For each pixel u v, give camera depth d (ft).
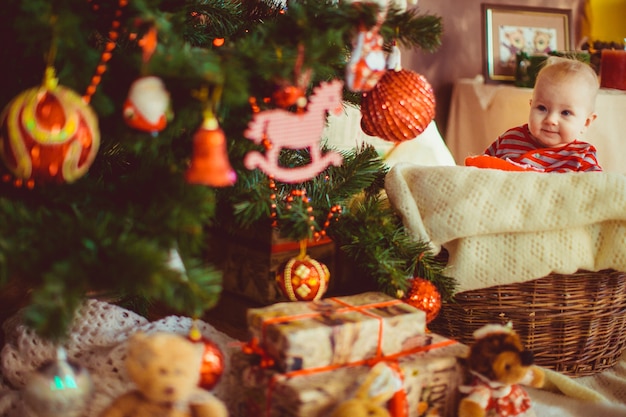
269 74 3.55
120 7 3.64
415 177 4.44
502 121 6.66
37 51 3.53
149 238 3.46
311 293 4.13
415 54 7.23
